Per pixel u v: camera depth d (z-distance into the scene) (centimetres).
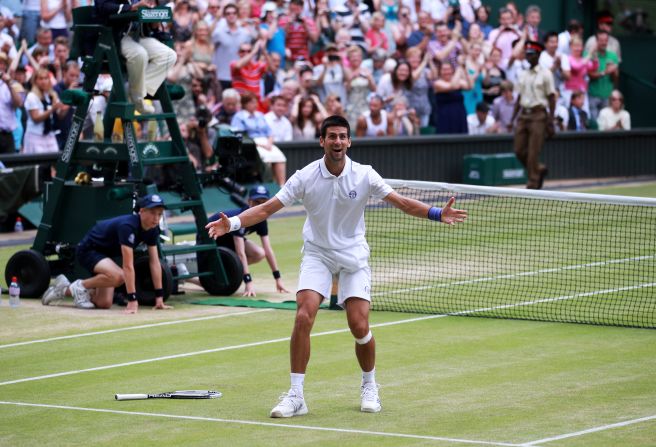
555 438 1289
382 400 1491
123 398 1500
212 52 3853
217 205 2661
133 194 2259
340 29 4241
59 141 3494
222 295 2367
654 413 1410
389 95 4231
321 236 1404
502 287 2423
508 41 4675
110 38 2272
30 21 3709
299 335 1394
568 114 4719
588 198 2141
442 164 4291
